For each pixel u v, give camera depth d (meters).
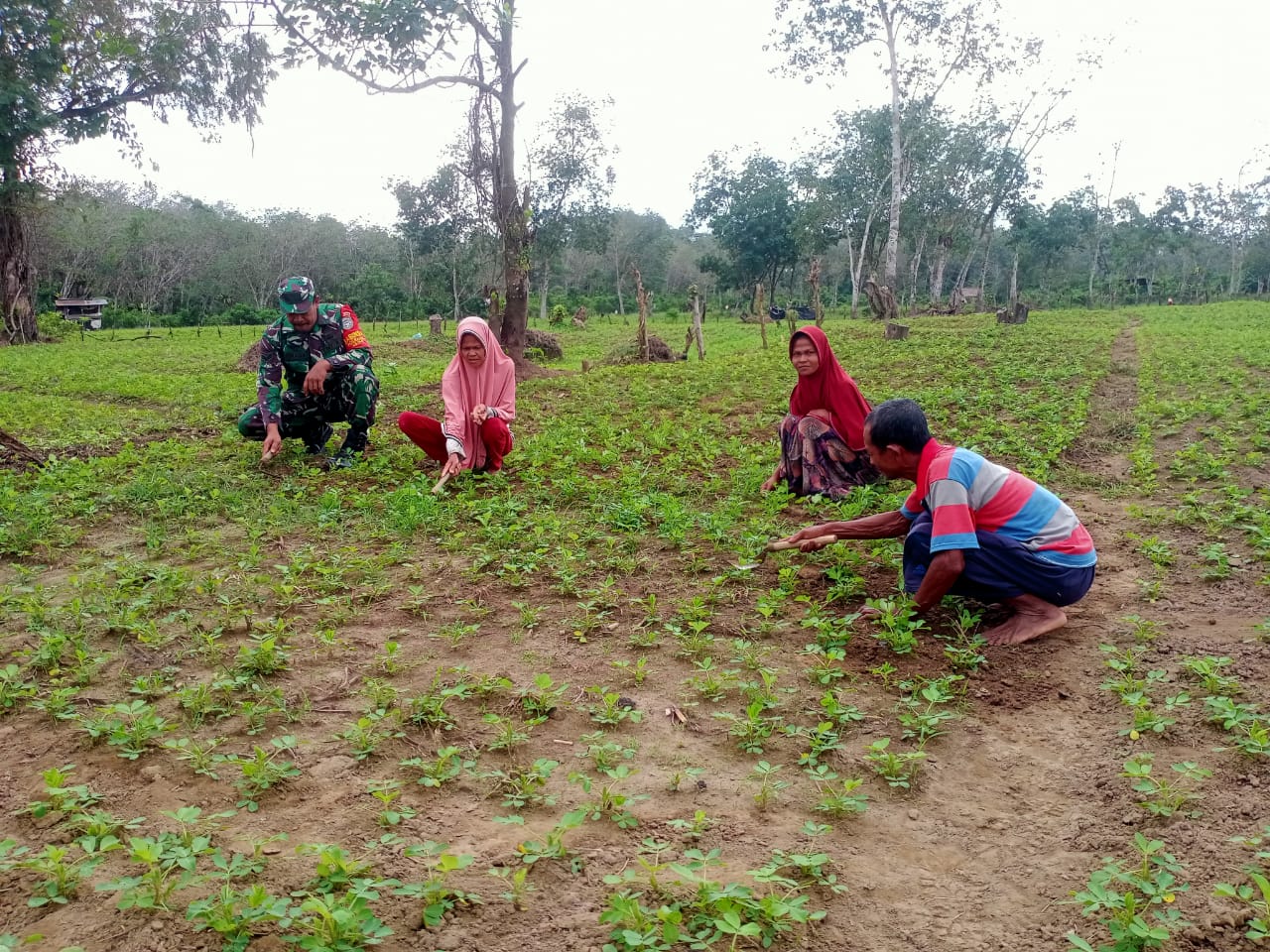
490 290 18.81
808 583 4.72
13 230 28.86
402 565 5.08
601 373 15.08
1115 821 2.73
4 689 3.47
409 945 2.19
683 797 2.85
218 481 6.94
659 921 2.22
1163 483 7.04
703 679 3.61
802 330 6.26
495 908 2.31
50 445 8.80
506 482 6.87
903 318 32.62
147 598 4.41
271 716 3.34
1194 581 4.70
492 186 16.22
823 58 34.78
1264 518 5.49
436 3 13.73
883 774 2.96
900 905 2.39
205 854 2.51
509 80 15.66
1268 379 12.91
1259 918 2.25
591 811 2.74
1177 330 23.53
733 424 9.81
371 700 3.47
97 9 22.33
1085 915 2.33
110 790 2.86
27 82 22.81
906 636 3.84
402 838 2.61
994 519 3.96
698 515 5.90
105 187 73.69
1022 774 3.01
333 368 7.43
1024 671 3.69
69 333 33.75
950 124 43.75
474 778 2.93
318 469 7.40
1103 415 10.18
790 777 2.97
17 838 2.62
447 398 6.82
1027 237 62.03
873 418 4.08
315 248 66.94
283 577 4.85
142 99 24.00
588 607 4.34
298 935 2.21
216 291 63.84
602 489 6.57
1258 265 69.88
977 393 11.77
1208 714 3.27
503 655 3.90
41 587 4.60
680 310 58.19
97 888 2.23
